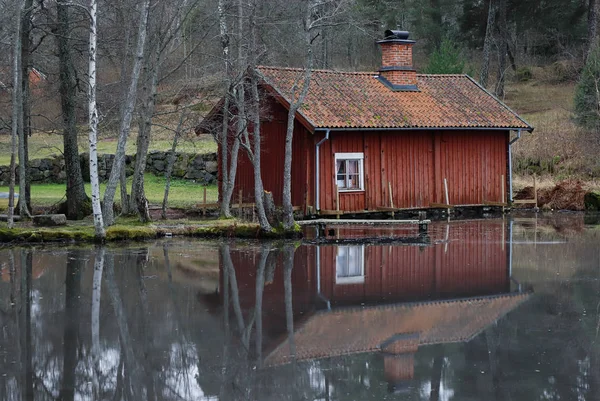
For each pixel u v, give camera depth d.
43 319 13.28
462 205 29.20
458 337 12.24
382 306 14.17
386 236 22.89
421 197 28.38
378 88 28.83
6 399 9.82
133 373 10.70
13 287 15.66
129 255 19.36
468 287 15.65
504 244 21.16
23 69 24.83
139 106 25.55
